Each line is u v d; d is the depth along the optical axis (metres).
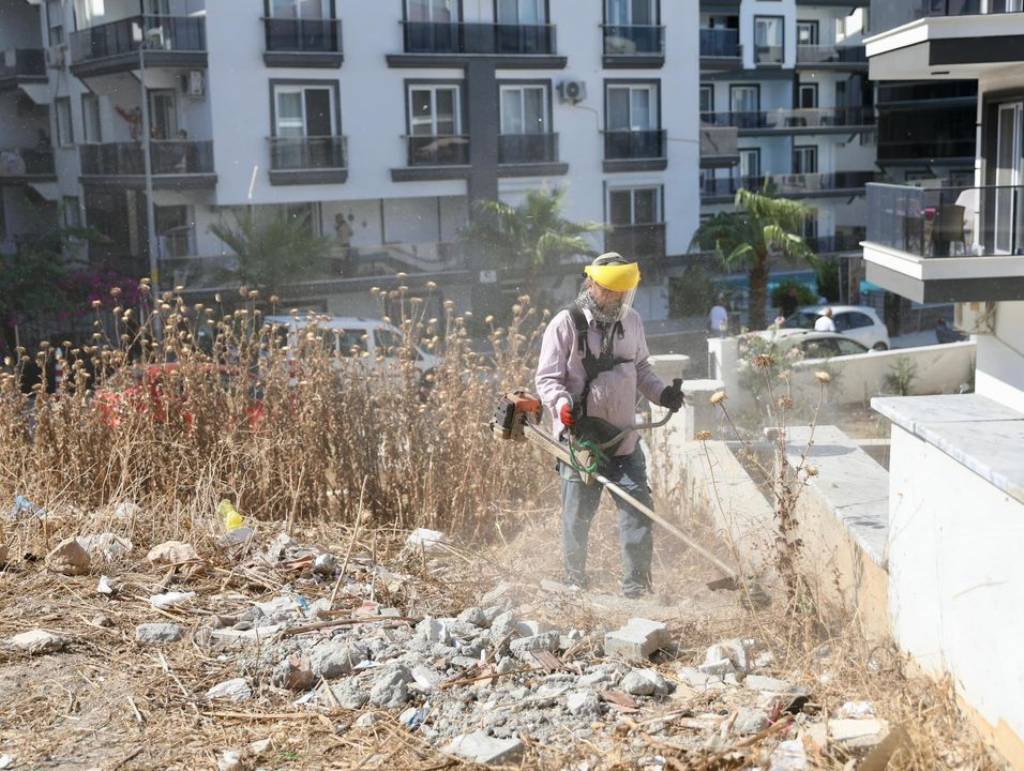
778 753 3.32
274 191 30.67
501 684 3.96
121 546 5.39
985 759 3.24
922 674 3.82
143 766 3.38
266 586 5.02
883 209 15.14
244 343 6.99
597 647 4.30
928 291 13.56
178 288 7.05
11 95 37.19
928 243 13.66
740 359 13.98
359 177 31.75
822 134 48.81
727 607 4.79
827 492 5.14
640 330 5.40
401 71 31.88
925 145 45.38
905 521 3.99
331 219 32.25
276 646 4.25
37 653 4.20
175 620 4.55
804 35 49.94
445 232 33.81
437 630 4.39
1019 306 13.94
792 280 36.72
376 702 3.80
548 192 32.66
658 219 36.56
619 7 35.03
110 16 32.19
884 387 18.88
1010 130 14.70
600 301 5.20
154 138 31.39
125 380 6.64
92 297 28.81
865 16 50.12
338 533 6.00
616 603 4.95
